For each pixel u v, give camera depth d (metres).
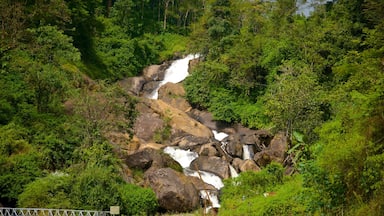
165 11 67.75
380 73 14.66
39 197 21.30
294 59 42.88
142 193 25.44
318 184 13.84
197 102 46.00
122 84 50.19
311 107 30.03
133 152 30.95
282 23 51.41
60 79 31.64
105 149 26.92
